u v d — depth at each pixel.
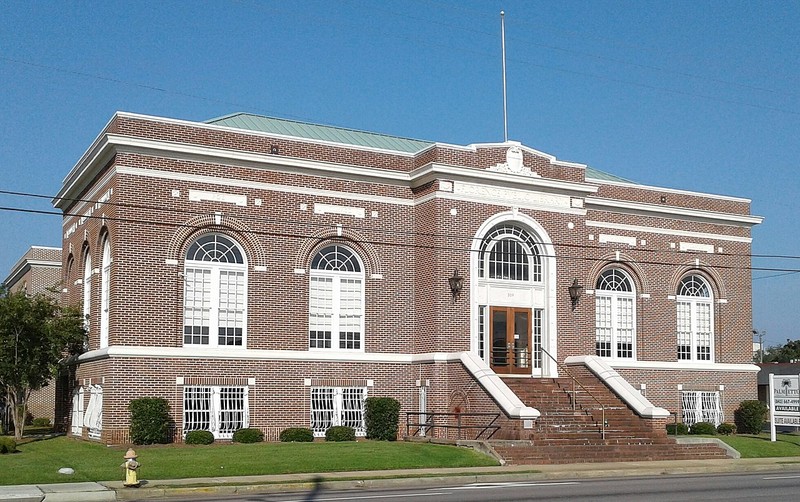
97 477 22.39
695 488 20.55
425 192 34.94
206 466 24.14
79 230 36.88
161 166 31.17
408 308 35.19
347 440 32.38
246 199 32.59
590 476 25.22
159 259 30.88
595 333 38.94
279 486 21.59
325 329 33.97
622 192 40.69
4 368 33.47
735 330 42.75
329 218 34.09
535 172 36.19
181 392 30.66
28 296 35.97
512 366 35.19
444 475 23.72
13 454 27.78
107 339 32.84
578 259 36.84
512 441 28.55
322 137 40.47
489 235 35.50
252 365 32.00
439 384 33.19
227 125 38.28
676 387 40.50
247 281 32.47
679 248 41.78
